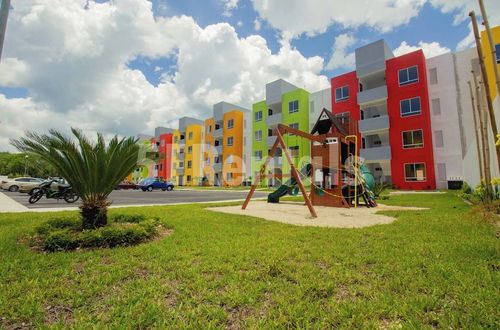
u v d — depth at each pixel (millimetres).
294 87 36812
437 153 21250
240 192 25766
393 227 5719
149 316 2223
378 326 2062
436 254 3699
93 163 5273
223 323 2162
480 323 2078
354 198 11109
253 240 4738
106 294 2693
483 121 11078
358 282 2893
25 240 4809
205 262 3537
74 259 3729
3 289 2730
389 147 22859
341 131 11195
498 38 18391
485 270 3064
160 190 30766
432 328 2021
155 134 63219
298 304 2400
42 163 5742
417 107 21969
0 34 5164
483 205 7578
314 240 4691
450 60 21250
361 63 25594
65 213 8344
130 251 4109
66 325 2146
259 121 37688
